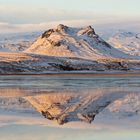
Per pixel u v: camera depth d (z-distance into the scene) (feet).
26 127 104.73
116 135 92.99
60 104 172.24
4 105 166.61
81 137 90.63
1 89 268.82
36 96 213.87
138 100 189.26
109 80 417.08
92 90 257.55
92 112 141.79
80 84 330.95
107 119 122.01
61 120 119.44
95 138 89.35
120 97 206.39
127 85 314.96
